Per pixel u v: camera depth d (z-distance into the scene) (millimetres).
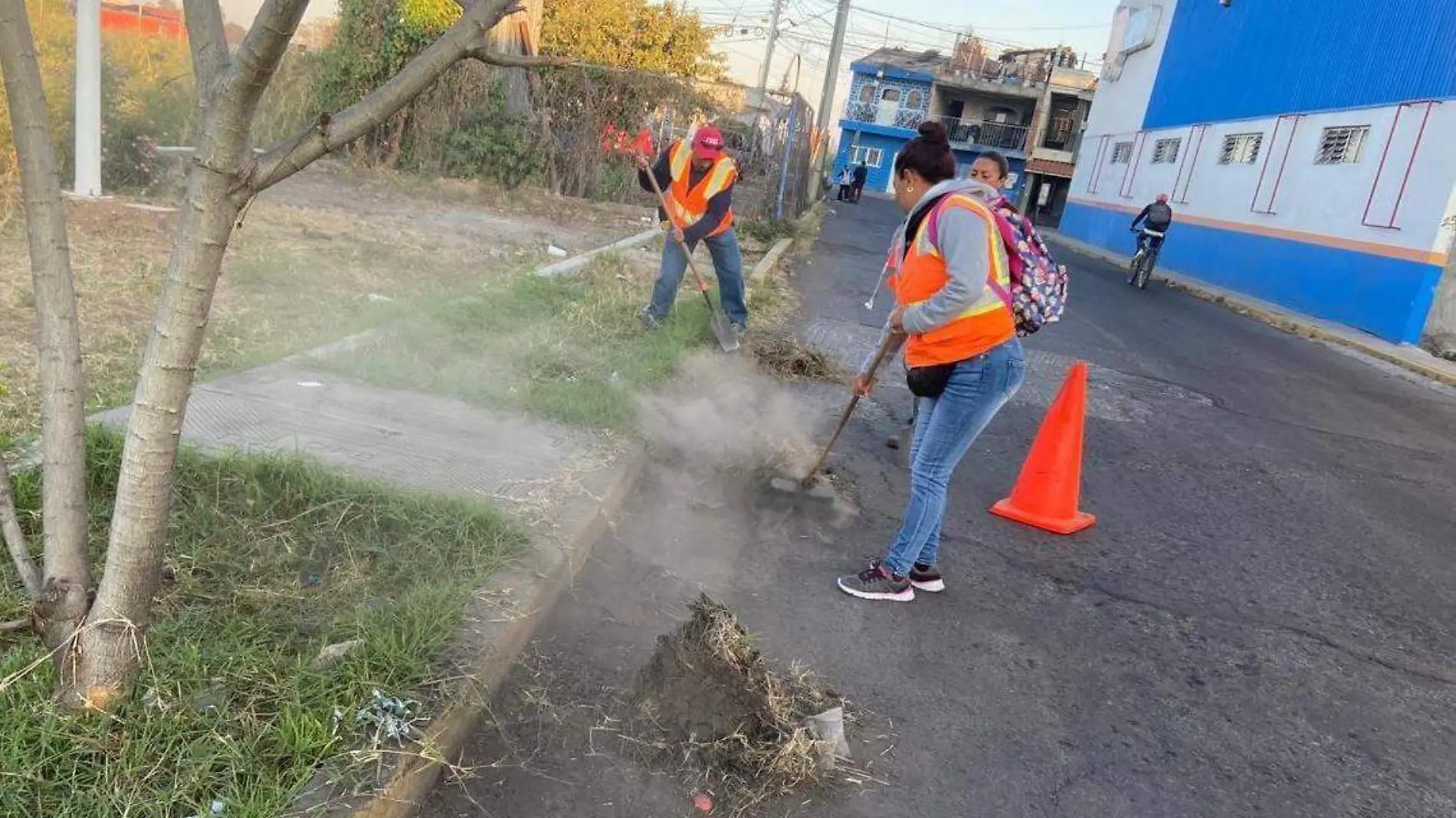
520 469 4148
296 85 15383
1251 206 19297
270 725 2316
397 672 2637
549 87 17125
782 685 3102
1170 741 3246
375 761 2309
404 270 8406
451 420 4598
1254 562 4938
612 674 3098
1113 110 29328
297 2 1760
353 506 3432
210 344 5418
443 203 14453
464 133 16281
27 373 4445
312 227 9938
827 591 3955
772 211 17828
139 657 2340
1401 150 14898
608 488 4102
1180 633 4039
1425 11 14891
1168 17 25703
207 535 3119
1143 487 5941
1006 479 5707
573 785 2604
